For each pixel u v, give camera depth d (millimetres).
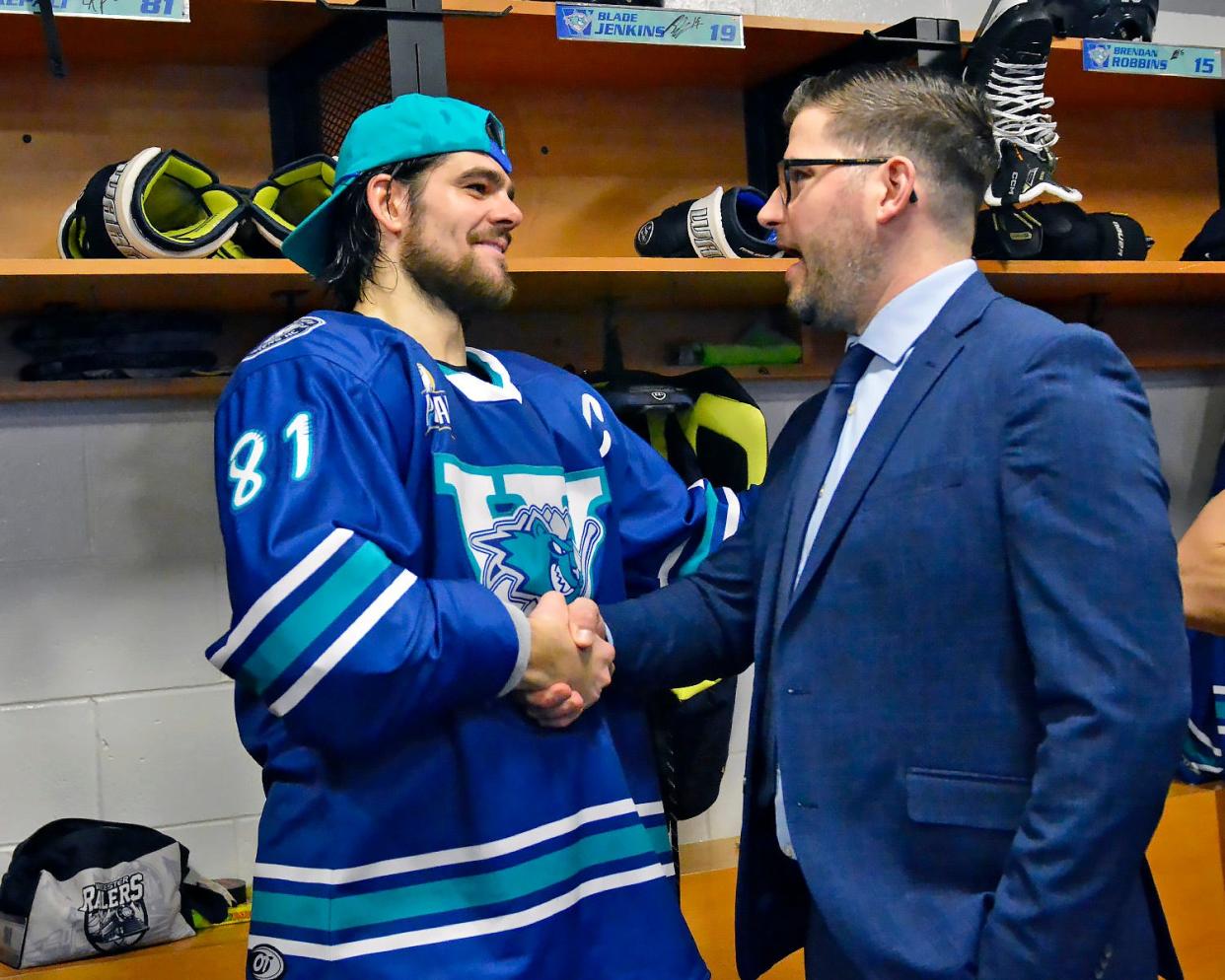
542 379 1512
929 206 1286
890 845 1177
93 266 1703
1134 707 1020
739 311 2408
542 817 1271
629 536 1528
